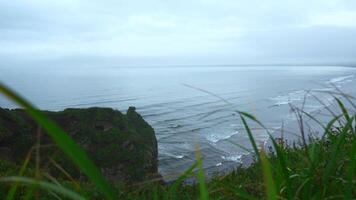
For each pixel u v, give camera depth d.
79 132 35.47
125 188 6.09
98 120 36.53
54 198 5.14
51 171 12.38
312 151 2.83
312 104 87.19
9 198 1.77
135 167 34.31
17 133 30.77
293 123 71.75
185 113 119.31
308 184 2.52
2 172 8.25
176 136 79.44
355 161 2.36
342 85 164.88
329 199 2.54
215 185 3.87
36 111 1.00
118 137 35.41
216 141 68.44
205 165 49.59
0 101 132.75
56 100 179.62
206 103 143.75
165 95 195.50
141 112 127.69
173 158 61.09
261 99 145.00
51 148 13.06
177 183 2.41
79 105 158.25
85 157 1.16
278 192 2.48
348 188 2.23
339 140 2.51
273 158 4.85
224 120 97.50
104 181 1.29
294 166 3.58
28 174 7.22
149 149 37.00
